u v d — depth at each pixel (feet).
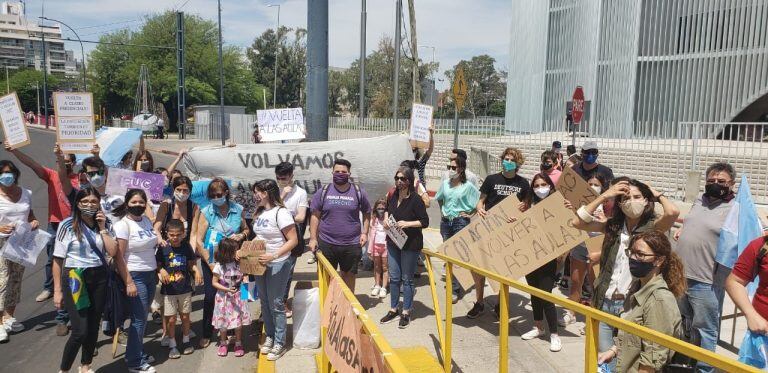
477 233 19.88
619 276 13.88
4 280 19.85
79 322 15.71
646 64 77.97
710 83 72.33
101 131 28.35
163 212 20.63
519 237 19.25
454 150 23.13
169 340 18.61
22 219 20.10
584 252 19.99
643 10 77.15
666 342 8.52
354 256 20.30
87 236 15.72
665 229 14.12
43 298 23.76
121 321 16.67
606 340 13.71
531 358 17.28
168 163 86.89
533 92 97.60
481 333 19.75
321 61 27.40
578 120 45.34
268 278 17.67
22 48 599.57
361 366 9.18
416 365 16.55
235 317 18.29
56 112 22.20
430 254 17.62
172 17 205.16
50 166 79.10
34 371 17.26
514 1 104.73
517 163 20.84
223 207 19.44
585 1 84.79
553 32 92.43
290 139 29.27
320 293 16.15
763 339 11.35
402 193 20.07
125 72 200.03
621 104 80.23
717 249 14.43
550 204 18.93
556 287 25.25
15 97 22.11
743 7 68.39
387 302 23.16
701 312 14.92
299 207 21.03
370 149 25.25
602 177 21.98
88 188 15.74
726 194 14.89
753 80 68.18
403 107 178.50
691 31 73.82
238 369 17.56
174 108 213.46
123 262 16.24
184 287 18.60
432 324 20.66
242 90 220.02
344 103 245.04
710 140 57.31
